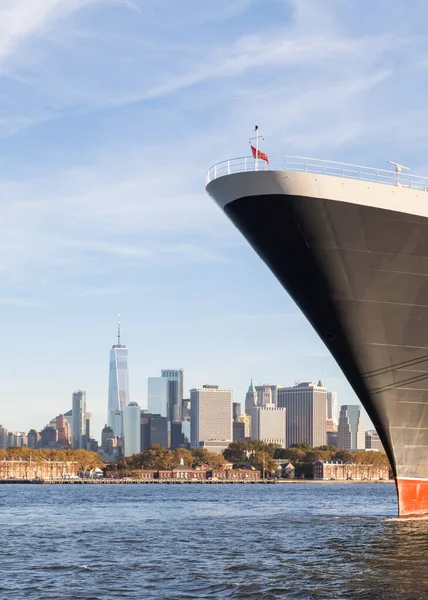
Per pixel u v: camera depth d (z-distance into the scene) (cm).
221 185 3922
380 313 4066
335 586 3195
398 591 3058
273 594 3108
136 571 3803
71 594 3241
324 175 3728
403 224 3844
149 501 12512
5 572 3844
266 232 3941
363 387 4297
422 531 4444
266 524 6172
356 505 10219
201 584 3391
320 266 3931
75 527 6519
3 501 13012
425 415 4328
